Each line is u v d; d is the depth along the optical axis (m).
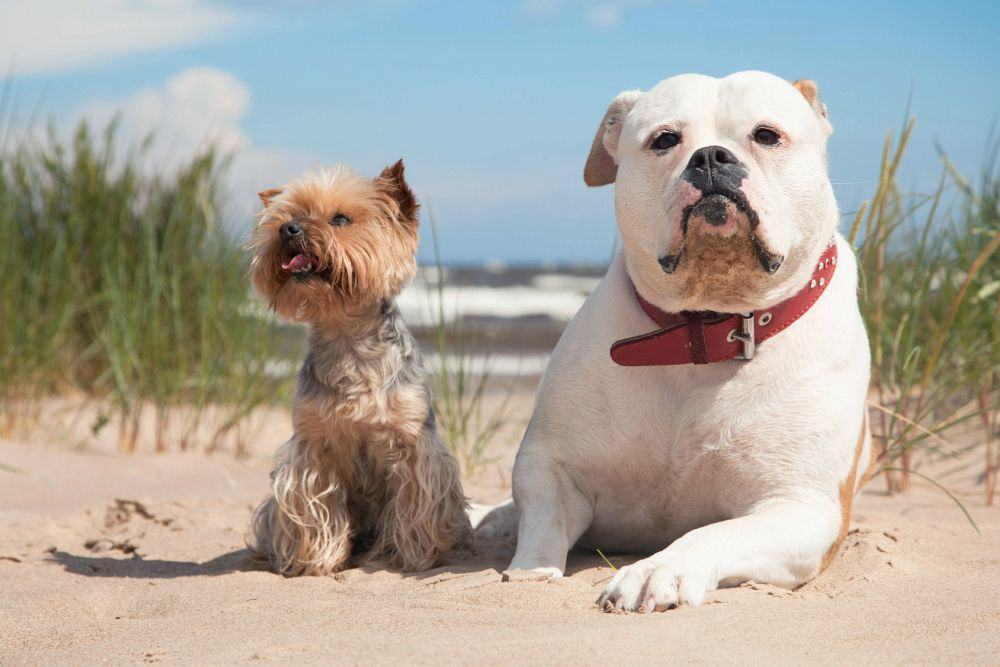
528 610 2.53
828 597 2.73
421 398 3.42
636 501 3.25
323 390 3.36
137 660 2.26
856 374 3.15
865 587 2.81
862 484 3.66
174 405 7.28
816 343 3.05
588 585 2.78
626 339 3.06
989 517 4.11
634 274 3.15
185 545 3.88
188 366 7.18
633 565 2.63
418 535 3.39
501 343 16.14
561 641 2.17
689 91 3.02
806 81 3.20
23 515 4.43
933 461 5.31
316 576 3.36
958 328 5.65
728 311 2.97
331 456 3.45
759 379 3.03
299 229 3.41
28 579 3.27
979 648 2.12
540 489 3.19
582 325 3.35
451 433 5.64
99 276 7.46
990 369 5.09
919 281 5.61
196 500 4.69
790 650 2.14
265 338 7.14
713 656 2.08
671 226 2.80
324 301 3.38
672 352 3.04
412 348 3.53
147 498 4.61
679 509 3.21
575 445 3.24
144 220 7.20
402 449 3.42
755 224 2.73
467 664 2.05
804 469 3.01
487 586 2.78
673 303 3.03
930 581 2.90
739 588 2.72
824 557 2.97
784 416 3.01
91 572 3.39
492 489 5.16
